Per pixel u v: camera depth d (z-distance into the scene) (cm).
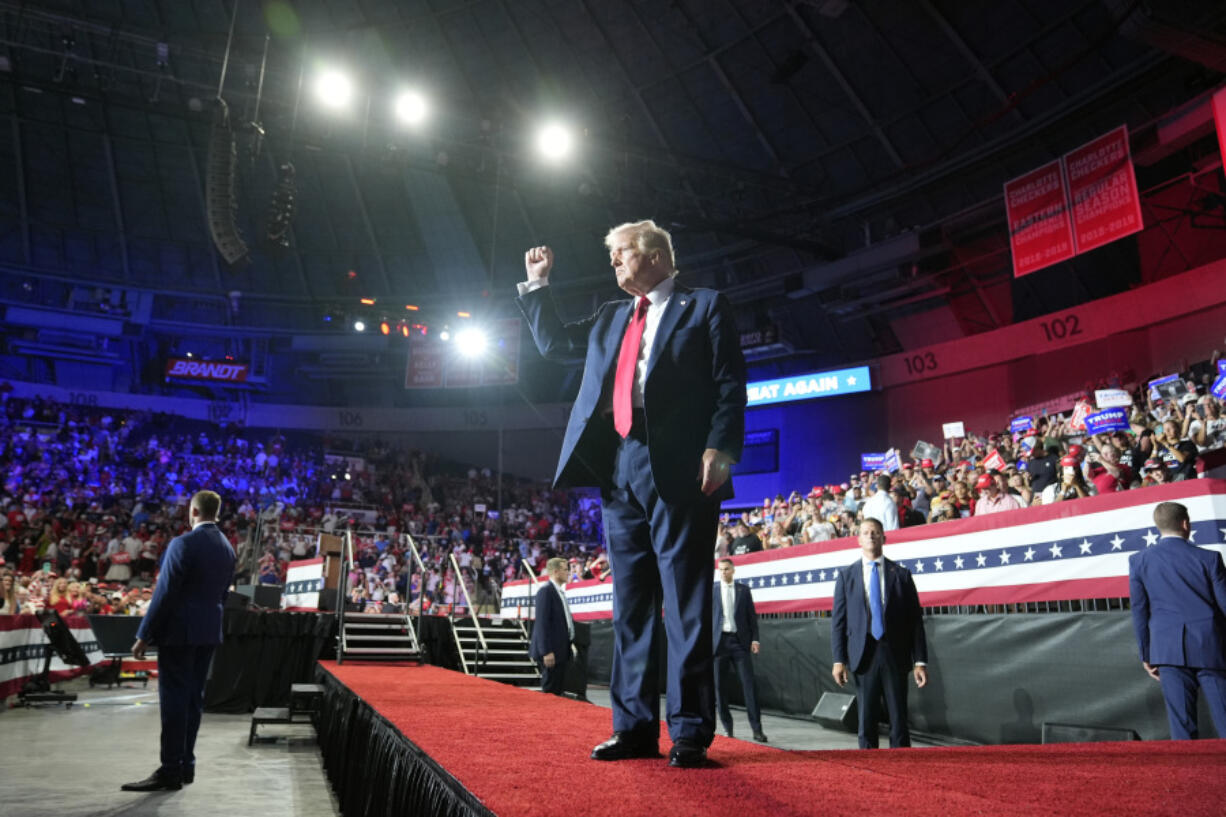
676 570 216
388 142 2117
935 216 2447
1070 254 1786
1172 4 1450
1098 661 608
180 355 3384
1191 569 439
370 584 1983
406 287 3412
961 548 725
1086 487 844
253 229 3259
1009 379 2370
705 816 135
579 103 2769
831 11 2089
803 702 962
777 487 2800
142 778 572
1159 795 151
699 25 2464
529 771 184
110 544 2205
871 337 2761
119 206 3153
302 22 2723
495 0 2616
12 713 963
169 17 2655
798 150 2562
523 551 2655
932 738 757
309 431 3469
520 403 3475
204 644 521
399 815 277
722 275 2970
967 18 2111
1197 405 1006
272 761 711
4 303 3078
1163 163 1972
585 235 3128
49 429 2883
